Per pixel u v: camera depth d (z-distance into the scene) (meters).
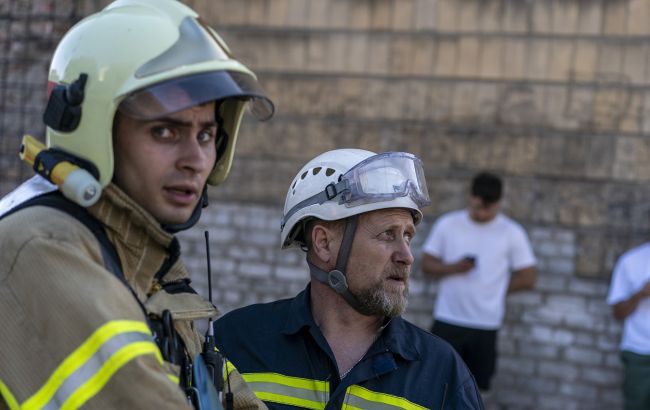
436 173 5.75
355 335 2.42
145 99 1.60
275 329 2.49
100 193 1.58
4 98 5.62
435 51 5.74
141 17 1.68
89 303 1.47
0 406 1.54
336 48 5.88
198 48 1.68
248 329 2.52
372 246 2.34
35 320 1.48
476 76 5.70
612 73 5.53
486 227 5.31
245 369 2.44
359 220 2.36
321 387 2.36
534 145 5.64
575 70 5.57
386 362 2.34
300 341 2.42
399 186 2.34
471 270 5.27
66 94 1.62
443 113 5.74
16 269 1.50
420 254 5.80
